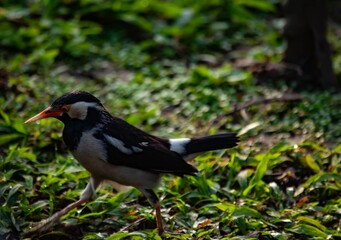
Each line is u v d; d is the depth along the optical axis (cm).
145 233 949
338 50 1734
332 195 1095
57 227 973
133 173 960
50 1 1734
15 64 1520
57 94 1423
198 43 1716
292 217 1024
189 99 1454
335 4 1964
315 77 1567
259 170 1099
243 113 1391
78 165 1130
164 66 1627
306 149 1224
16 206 1002
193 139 1010
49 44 1636
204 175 1112
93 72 1586
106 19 1773
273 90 1520
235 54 1711
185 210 1027
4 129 1198
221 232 984
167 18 1803
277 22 1892
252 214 998
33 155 1138
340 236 977
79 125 949
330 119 1374
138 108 1423
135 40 1736
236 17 1842
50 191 1050
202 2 1847
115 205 1027
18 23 1708
